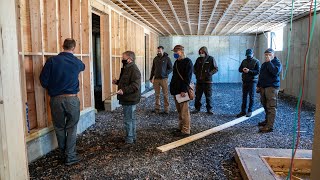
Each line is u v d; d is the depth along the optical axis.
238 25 10.35
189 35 14.03
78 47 4.51
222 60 14.05
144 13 7.48
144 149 3.71
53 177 2.81
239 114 5.86
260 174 2.58
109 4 6.00
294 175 2.97
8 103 1.18
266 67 4.44
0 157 1.12
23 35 3.17
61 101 3.03
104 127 4.86
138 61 9.48
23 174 1.31
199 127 4.89
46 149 3.51
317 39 6.93
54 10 3.66
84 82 4.89
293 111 6.36
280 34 10.77
